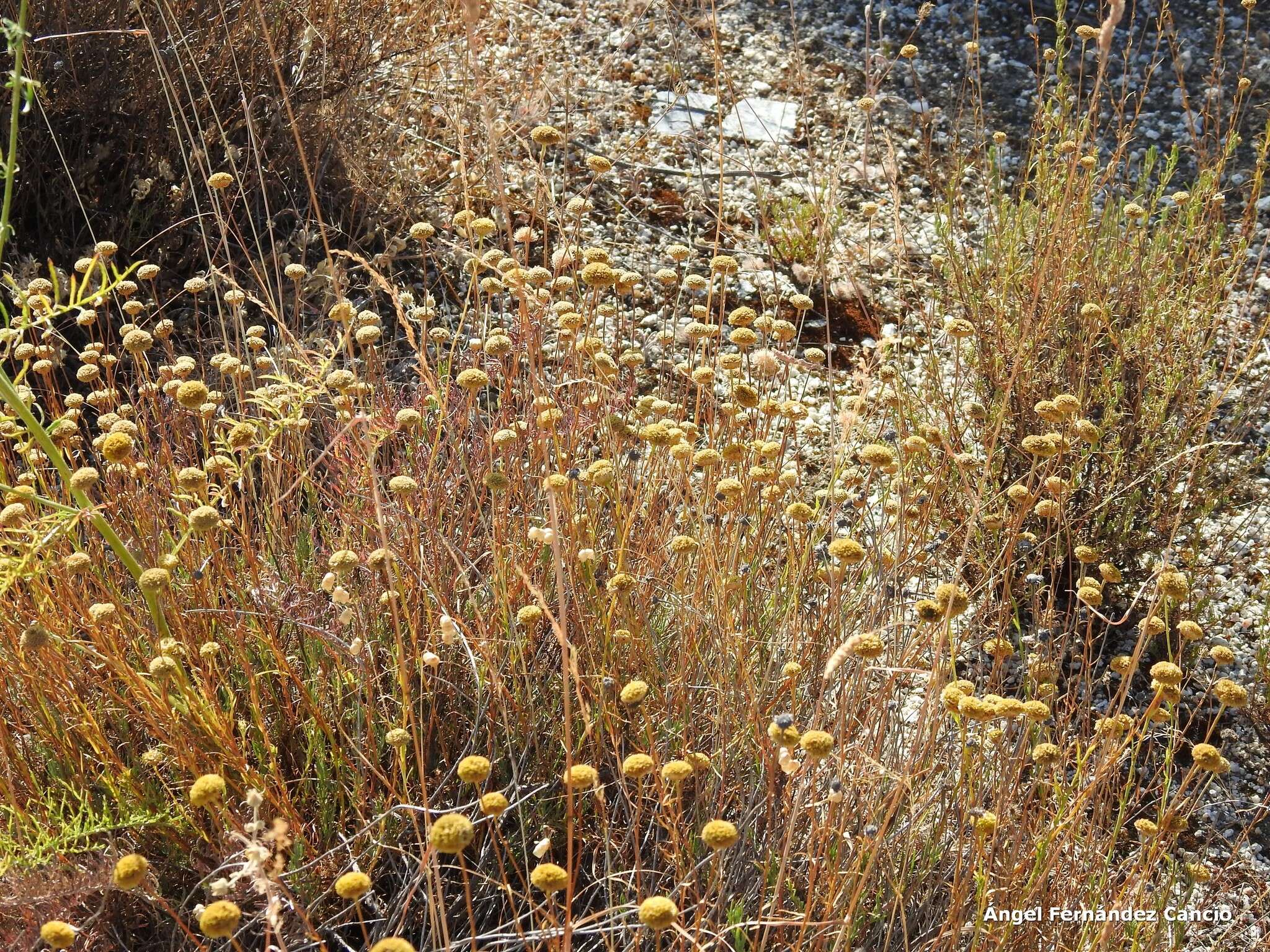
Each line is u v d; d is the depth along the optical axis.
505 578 2.34
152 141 3.79
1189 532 3.59
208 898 1.97
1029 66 6.30
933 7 6.70
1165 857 2.49
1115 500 3.42
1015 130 5.82
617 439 2.67
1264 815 2.60
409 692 2.01
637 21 6.10
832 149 5.51
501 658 2.33
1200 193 4.07
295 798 2.16
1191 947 2.50
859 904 2.07
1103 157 5.48
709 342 3.50
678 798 1.83
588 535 2.46
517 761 2.25
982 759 2.17
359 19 4.27
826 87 6.05
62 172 3.71
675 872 2.08
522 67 5.27
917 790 2.29
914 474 2.91
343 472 2.70
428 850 1.79
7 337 2.38
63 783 1.95
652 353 4.04
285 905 1.95
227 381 3.31
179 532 2.49
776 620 2.54
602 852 2.14
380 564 2.10
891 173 4.75
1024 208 4.16
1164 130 5.72
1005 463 3.53
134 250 3.78
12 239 3.62
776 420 3.71
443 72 4.79
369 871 1.97
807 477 3.54
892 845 2.18
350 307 2.57
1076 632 2.86
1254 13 6.52
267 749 2.13
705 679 2.39
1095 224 4.48
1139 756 2.93
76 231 3.73
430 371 2.88
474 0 2.21
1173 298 3.86
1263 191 5.24
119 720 2.15
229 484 2.36
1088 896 2.22
